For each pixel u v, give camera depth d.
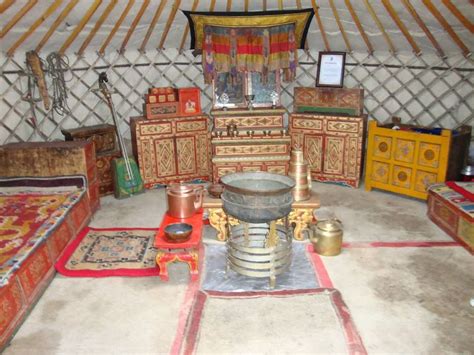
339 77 5.93
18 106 5.33
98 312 3.10
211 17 5.30
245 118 5.77
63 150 4.64
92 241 4.24
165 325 2.94
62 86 5.61
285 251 3.42
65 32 5.14
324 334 2.82
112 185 5.71
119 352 2.67
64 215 3.98
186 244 3.33
